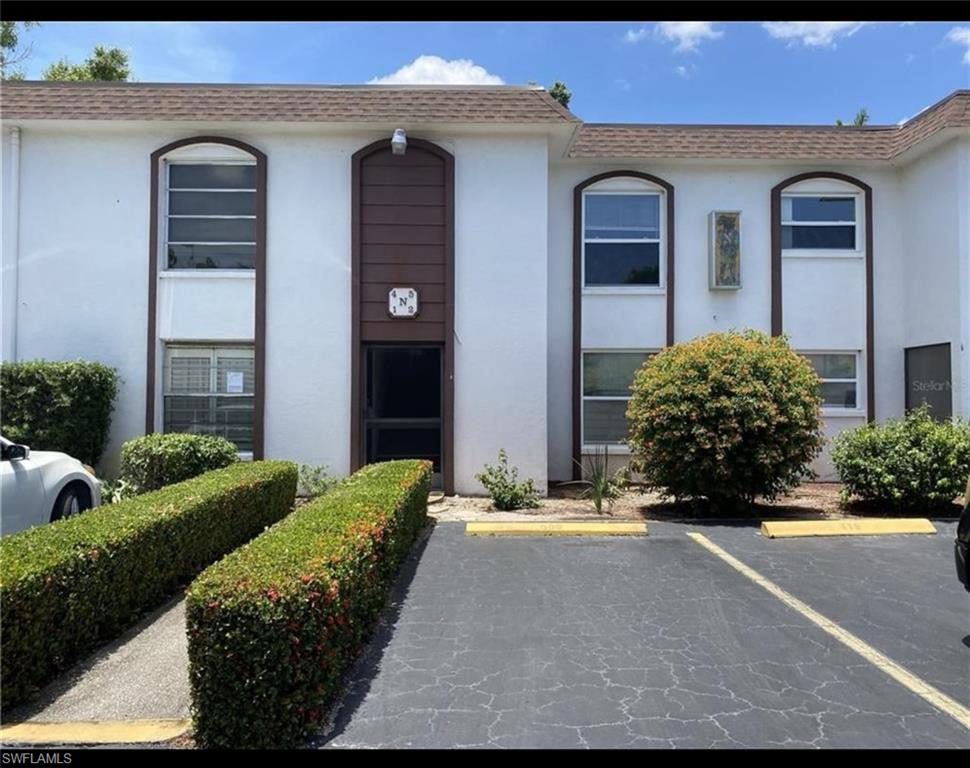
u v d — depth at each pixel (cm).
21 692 403
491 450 1095
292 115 1075
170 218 1127
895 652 459
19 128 1095
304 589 362
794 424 874
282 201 1108
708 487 883
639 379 959
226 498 694
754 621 515
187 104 1085
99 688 425
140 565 539
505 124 1080
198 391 1124
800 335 1267
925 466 876
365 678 421
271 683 347
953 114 1098
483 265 1105
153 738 359
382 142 1105
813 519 877
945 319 1151
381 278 1104
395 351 1116
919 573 638
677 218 1271
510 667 436
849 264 1274
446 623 512
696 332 1268
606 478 1065
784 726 365
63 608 443
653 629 500
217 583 363
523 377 1098
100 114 1071
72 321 1099
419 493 784
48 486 706
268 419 1095
